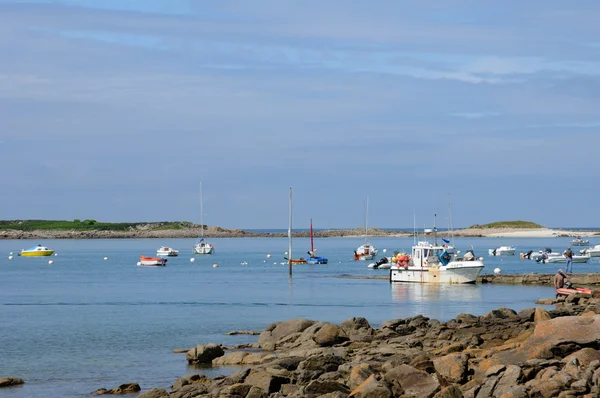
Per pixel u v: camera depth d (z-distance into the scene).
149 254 193.25
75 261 162.75
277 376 29.42
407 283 89.81
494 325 41.91
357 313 62.03
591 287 75.69
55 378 37.28
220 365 39.19
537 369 25.56
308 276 109.19
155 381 36.22
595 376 23.92
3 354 44.16
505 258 163.75
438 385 25.81
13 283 102.06
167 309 67.31
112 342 48.25
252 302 72.44
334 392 26.05
